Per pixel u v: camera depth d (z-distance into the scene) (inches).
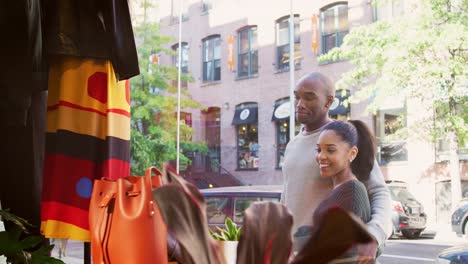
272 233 17.0
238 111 501.4
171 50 521.0
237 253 17.1
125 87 61.0
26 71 59.0
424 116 234.4
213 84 521.0
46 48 57.1
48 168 58.6
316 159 56.8
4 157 63.4
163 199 17.4
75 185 57.9
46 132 59.6
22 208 63.5
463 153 229.8
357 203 38.8
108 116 58.7
